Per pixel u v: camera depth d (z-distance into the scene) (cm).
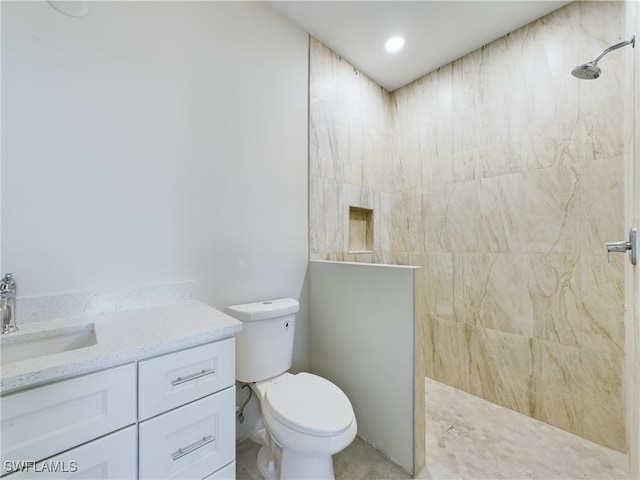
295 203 179
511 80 180
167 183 127
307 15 171
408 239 237
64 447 65
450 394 199
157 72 124
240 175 153
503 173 184
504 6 161
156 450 78
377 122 237
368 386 152
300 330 183
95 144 109
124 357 72
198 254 137
